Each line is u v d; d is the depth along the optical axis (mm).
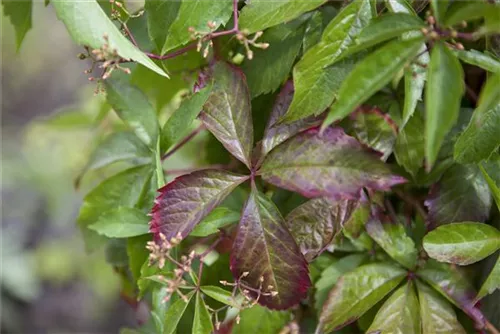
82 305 2830
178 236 562
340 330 641
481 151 568
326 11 603
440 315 593
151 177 646
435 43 521
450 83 509
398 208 632
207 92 589
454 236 574
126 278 710
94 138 809
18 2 643
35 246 2822
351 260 622
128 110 642
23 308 2768
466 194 598
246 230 574
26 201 2914
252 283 577
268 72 607
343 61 563
